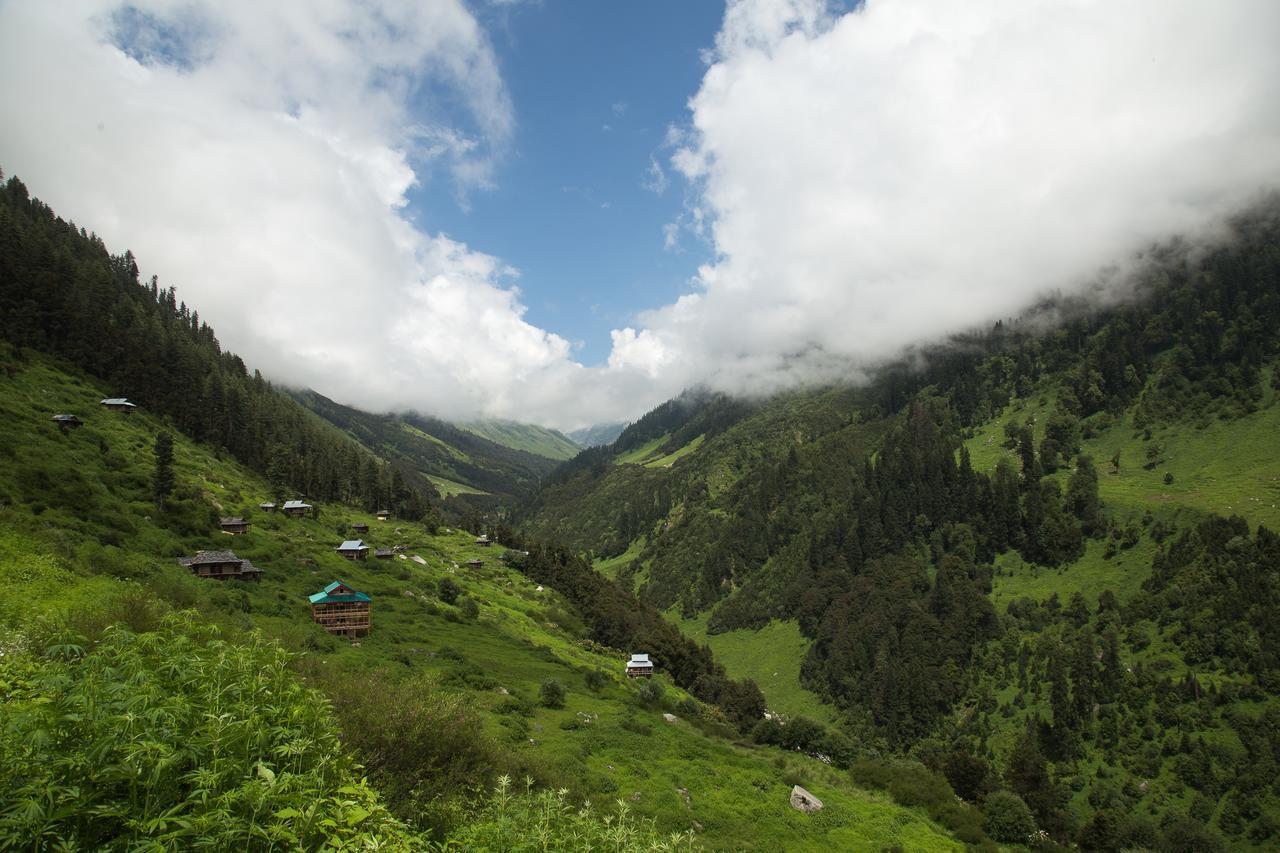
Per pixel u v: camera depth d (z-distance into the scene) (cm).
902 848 5169
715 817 4716
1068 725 12181
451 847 1280
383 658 6469
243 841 848
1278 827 9169
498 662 8088
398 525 18500
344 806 962
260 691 1186
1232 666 11925
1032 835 6456
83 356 14125
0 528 5306
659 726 6944
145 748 850
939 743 13250
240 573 8325
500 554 17712
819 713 16425
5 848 704
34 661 1405
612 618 14512
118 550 6731
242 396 18450
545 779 3544
